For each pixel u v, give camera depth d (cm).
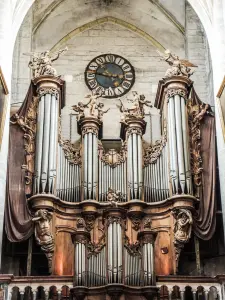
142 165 2006
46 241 1869
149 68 2484
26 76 2373
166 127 2052
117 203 1938
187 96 2088
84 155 2014
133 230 1925
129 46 2517
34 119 2031
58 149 2005
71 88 2431
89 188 1959
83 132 2056
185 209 1905
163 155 2022
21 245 2023
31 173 1953
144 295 1689
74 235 1747
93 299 1678
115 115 2389
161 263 1892
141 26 2528
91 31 2531
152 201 1969
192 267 2053
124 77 2461
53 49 2494
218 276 1711
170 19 2484
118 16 2523
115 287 1658
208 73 2411
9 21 1969
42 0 2391
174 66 2116
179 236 1888
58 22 2475
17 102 2322
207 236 1908
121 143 2147
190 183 1945
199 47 2452
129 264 1716
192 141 2022
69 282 1706
